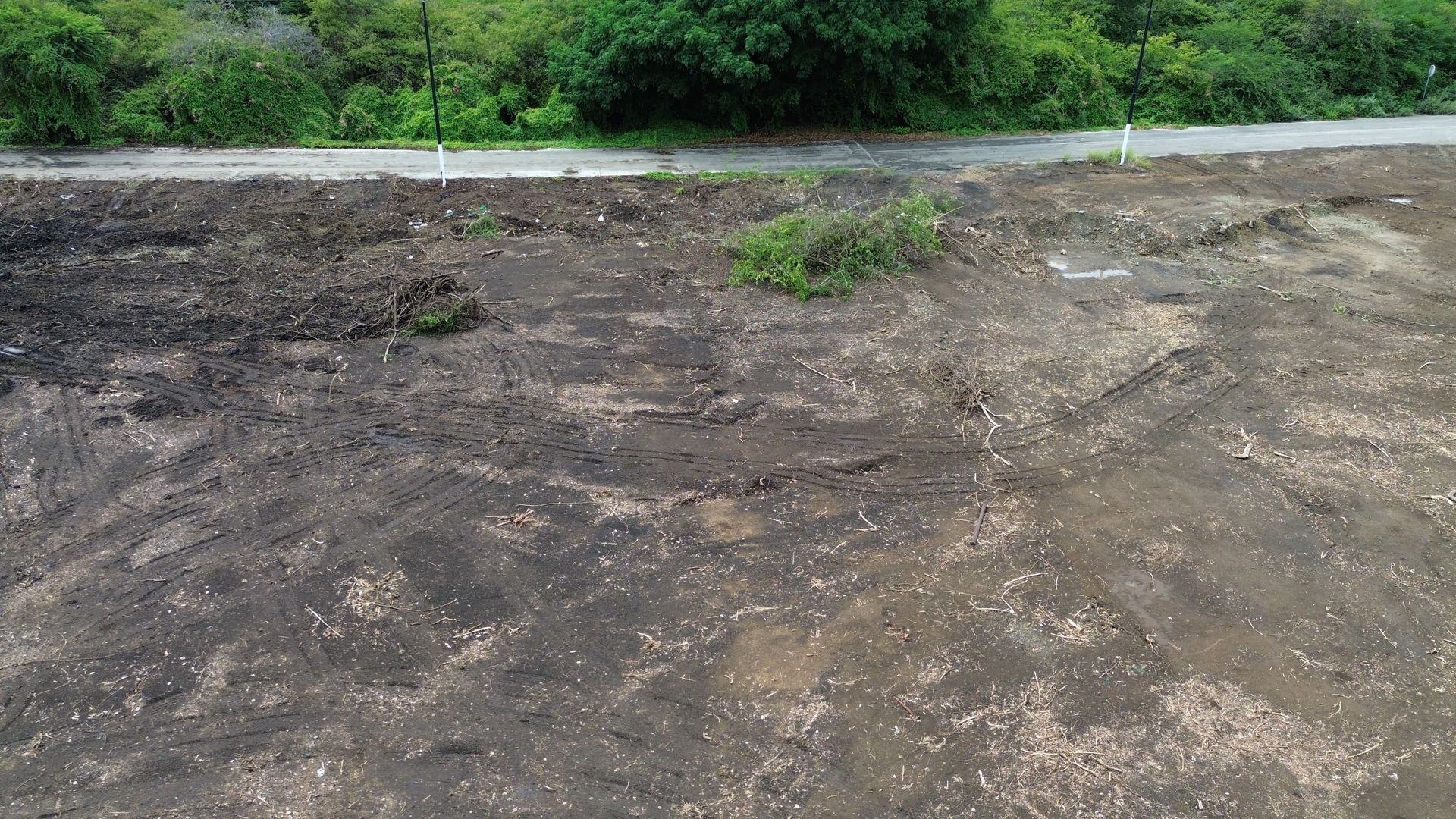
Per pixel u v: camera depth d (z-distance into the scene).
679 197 14.12
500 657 5.09
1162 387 8.47
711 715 4.74
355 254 11.27
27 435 7.11
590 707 4.77
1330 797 4.34
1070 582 5.84
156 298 9.68
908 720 4.73
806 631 5.34
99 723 4.60
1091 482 6.95
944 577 5.84
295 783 4.28
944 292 10.48
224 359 8.40
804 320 9.62
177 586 5.56
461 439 7.24
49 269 10.35
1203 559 6.09
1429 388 8.55
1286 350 9.34
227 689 4.82
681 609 5.49
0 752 4.42
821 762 4.47
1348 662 5.22
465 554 5.92
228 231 11.79
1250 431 7.74
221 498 6.41
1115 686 5.00
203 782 4.29
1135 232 12.64
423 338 8.97
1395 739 4.68
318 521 6.21
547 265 11.05
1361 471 7.15
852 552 6.05
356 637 5.20
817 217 11.44
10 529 6.04
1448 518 6.56
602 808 4.20
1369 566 6.04
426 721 4.65
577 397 7.93
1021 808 4.25
